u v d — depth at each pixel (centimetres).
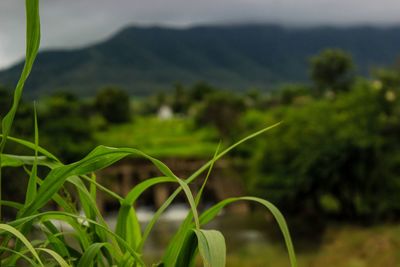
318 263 2553
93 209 138
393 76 5706
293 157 3766
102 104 11381
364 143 3519
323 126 3709
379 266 2277
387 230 2709
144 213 5831
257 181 3925
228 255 2975
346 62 11125
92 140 5275
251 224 4328
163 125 11350
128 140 9181
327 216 3750
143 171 6488
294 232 3497
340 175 3688
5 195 1295
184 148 8538
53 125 4925
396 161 3625
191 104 14500
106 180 3316
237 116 8694
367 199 3553
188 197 118
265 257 2814
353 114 3738
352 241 2666
